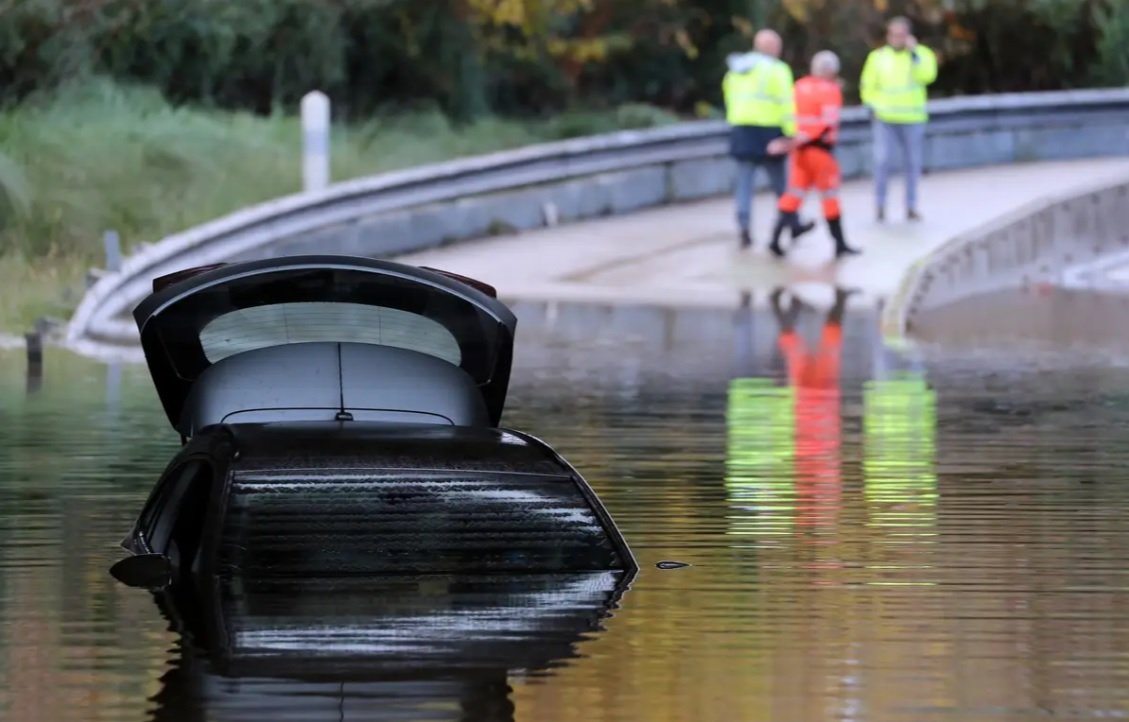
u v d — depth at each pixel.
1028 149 86.88
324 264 20.25
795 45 94.81
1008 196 75.81
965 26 99.25
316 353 20.14
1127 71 98.38
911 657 16.09
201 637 16.08
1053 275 69.06
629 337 50.97
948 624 17.52
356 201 63.75
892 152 81.31
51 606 18.05
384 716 13.88
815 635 16.91
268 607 16.83
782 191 66.06
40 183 61.31
